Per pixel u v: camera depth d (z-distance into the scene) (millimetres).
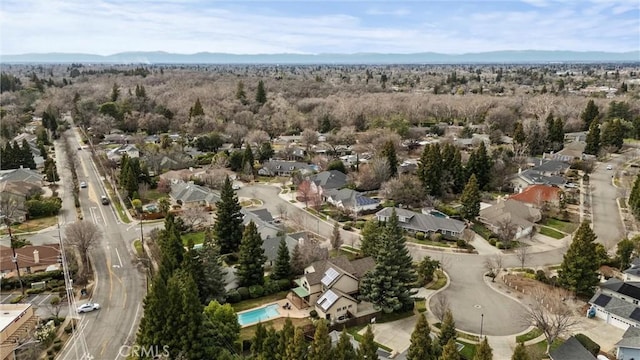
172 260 53969
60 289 59031
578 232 56719
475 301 56844
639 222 80875
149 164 114812
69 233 63938
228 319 46344
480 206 87188
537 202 85562
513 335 49469
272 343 39719
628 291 53812
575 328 50125
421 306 55781
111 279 61844
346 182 104438
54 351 46719
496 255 70250
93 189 101938
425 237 76750
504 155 114562
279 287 59375
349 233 79062
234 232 70062
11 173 101875
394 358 44562
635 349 43750
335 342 45562
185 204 91188
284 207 92375
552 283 59969
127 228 80062
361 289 56094
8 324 47375
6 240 72312
